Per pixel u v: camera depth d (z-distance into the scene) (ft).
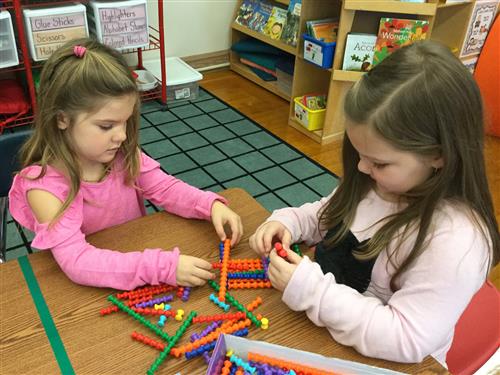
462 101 2.24
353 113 2.37
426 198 2.46
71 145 3.12
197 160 7.88
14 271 2.85
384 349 2.37
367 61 7.82
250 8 10.99
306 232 3.33
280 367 2.30
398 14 7.89
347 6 7.30
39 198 3.02
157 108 9.52
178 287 2.81
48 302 2.64
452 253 2.34
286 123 9.32
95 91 2.87
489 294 3.58
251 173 7.65
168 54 10.88
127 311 2.60
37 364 2.28
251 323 2.59
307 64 8.82
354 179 2.98
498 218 6.89
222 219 3.26
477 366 3.15
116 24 7.95
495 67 8.79
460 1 8.18
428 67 2.24
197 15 10.79
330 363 2.24
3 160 3.71
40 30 7.32
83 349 2.37
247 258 3.07
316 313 2.52
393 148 2.31
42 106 3.03
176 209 3.48
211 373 2.15
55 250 2.88
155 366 2.28
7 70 8.49
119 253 2.89
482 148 2.41
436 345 2.39
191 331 2.52
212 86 10.76
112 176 3.54
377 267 2.78
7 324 2.48
